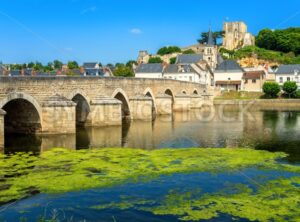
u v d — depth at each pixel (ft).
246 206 51.34
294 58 507.71
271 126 147.33
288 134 122.93
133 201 53.72
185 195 55.98
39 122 107.86
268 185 60.64
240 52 540.93
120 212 49.93
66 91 117.70
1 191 57.62
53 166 72.59
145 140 109.29
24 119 109.19
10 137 106.93
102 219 47.91
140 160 78.54
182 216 48.37
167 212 49.65
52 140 103.60
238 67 385.91
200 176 65.82
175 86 233.14
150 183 61.62
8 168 70.95
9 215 49.14
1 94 92.22
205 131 131.75
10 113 110.11
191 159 79.66
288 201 53.21
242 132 128.98
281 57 514.68
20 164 74.18
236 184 61.21
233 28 611.47
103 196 55.72
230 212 49.32
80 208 51.34
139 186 60.13
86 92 128.77
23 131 110.22
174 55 514.68
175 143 104.42
